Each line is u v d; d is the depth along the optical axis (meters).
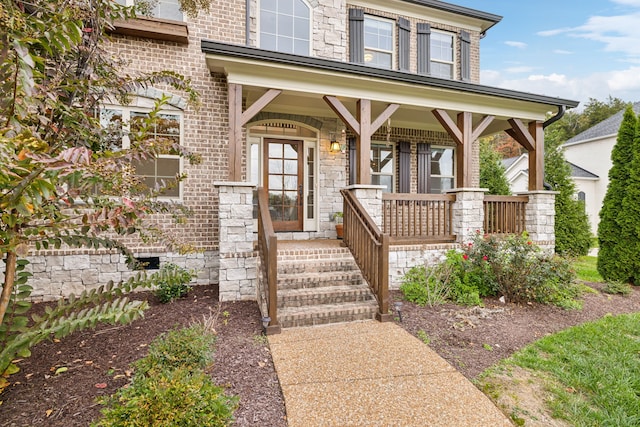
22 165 1.50
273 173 7.18
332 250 5.22
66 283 5.03
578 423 2.41
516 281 4.89
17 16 1.80
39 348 3.12
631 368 3.23
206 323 3.42
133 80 2.95
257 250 4.92
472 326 3.98
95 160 2.13
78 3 2.37
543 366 3.17
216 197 5.89
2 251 1.72
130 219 1.84
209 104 5.90
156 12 5.76
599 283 6.69
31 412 2.17
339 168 7.41
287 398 2.45
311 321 3.96
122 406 1.94
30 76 1.74
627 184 6.66
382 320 4.10
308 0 7.08
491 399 2.58
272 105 6.66
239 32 6.20
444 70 8.91
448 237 6.29
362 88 5.54
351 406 2.38
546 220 6.81
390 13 8.25
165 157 5.69
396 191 8.48
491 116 6.49
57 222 1.97
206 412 1.92
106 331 3.57
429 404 2.43
